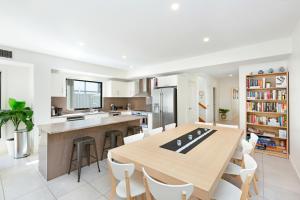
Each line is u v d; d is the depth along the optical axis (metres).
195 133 2.59
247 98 3.79
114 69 5.62
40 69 3.71
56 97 4.70
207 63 3.96
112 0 1.81
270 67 3.61
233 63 3.72
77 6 1.91
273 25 2.45
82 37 2.86
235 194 1.44
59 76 4.50
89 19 2.23
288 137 3.24
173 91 4.70
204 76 6.39
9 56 3.26
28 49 3.46
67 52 3.73
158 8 1.97
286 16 2.18
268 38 2.96
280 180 2.37
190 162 1.46
